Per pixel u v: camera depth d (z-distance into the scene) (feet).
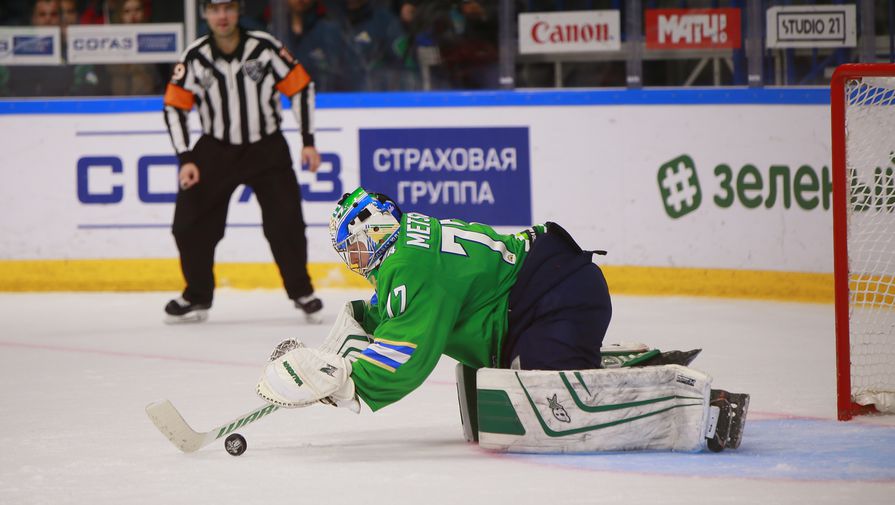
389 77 84.07
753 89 73.92
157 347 60.29
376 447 37.91
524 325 36.78
